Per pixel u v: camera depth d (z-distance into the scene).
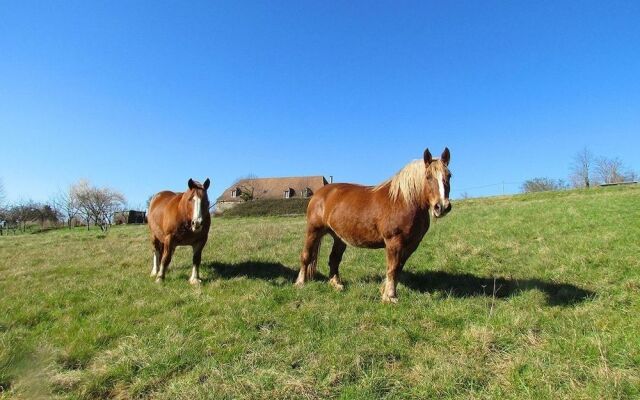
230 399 4.09
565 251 9.43
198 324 6.06
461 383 4.18
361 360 4.69
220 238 15.48
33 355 4.98
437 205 6.48
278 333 5.62
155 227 9.89
